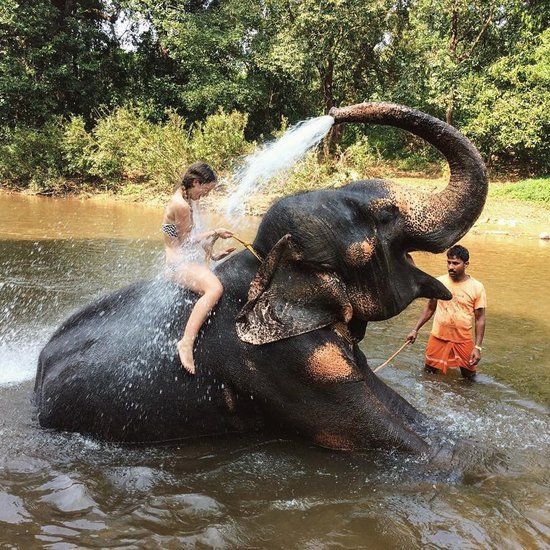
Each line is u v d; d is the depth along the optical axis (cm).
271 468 337
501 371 516
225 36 2314
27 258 930
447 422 407
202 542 267
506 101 1872
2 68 2109
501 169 2156
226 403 359
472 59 2038
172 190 1908
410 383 485
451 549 267
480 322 502
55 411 373
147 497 304
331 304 346
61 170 2078
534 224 1469
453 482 326
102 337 383
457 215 347
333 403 343
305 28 1997
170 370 357
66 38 2211
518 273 938
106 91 2398
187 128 2427
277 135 1955
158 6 2389
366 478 328
